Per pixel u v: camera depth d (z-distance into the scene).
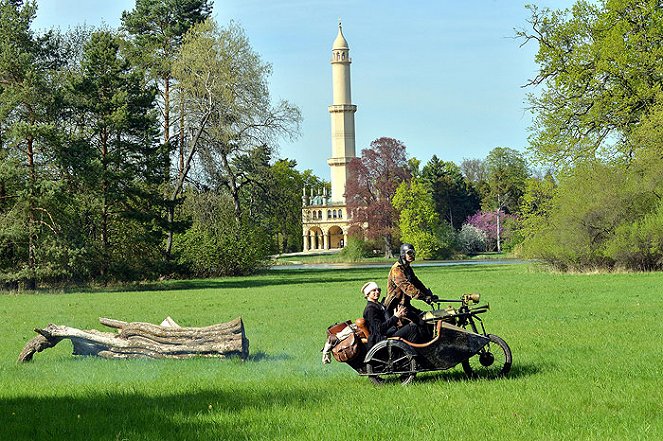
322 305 33.44
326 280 59.16
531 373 14.29
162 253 60.69
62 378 15.34
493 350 17.38
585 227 52.75
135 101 57.31
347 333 13.73
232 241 70.31
